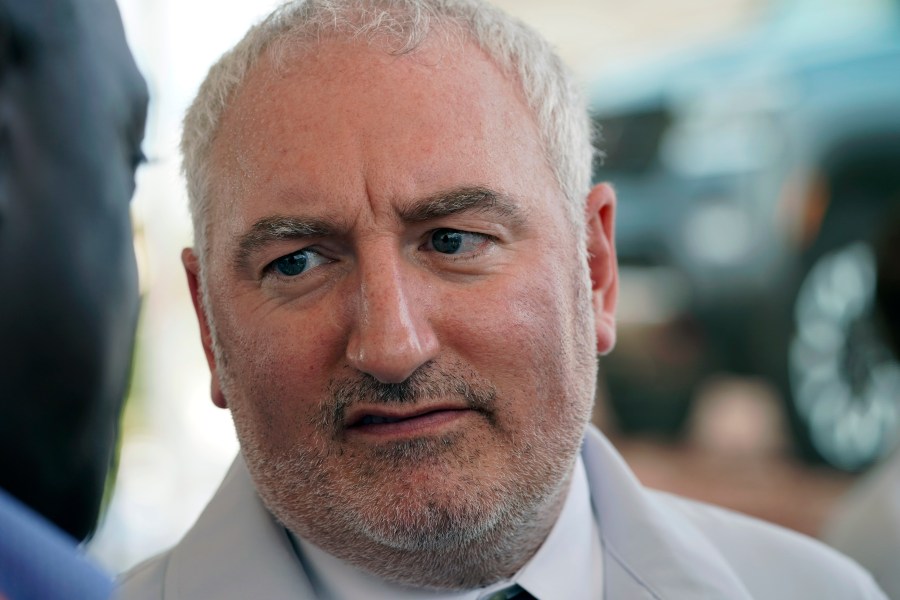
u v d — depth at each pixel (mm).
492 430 1294
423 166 1262
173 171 1608
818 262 5008
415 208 1258
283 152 1281
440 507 1260
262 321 1314
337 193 1254
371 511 1271
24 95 791
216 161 1370
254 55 1359
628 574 1518
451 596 1425
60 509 873
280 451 1325
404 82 1284
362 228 1260
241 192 1317
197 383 4863
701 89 5496
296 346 1285
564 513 1489
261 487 1377
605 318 1575
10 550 677
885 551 1979
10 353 792
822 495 4734
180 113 1542
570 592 1471
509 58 1384
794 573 1639
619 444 5668
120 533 3570
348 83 1279
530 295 1311
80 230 817
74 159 814
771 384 5168
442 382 1260
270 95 1314
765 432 5484
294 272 1311
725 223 5270
